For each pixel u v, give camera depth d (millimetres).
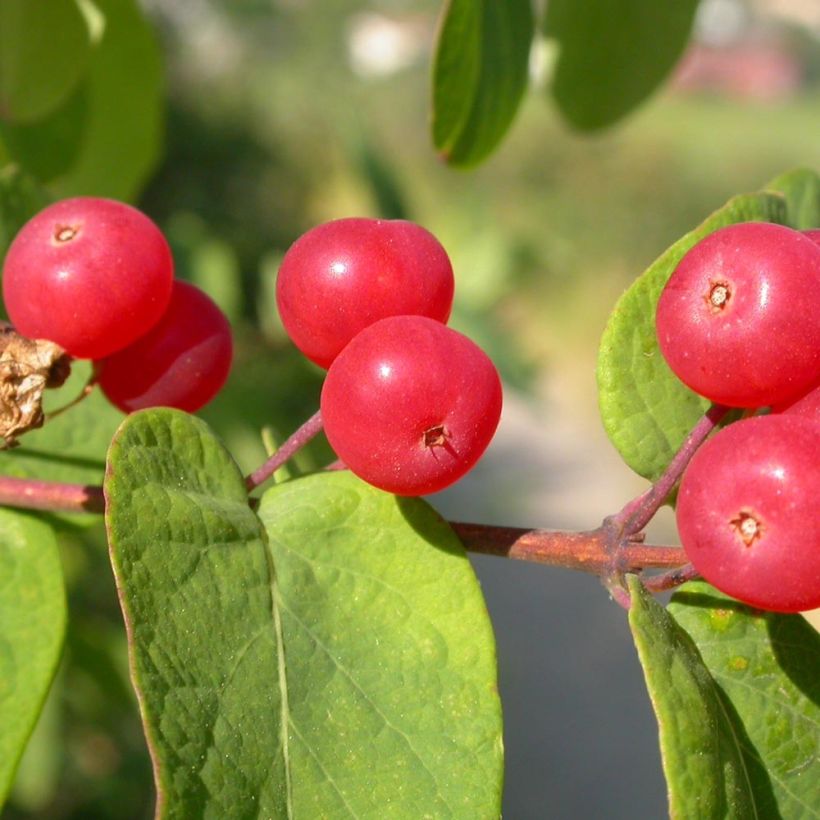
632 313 109
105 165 153
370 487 108
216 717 100
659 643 100
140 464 103
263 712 102
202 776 98
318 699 103
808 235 106
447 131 131
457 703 104
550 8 149
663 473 108
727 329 100
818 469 96
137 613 100
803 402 101
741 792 102
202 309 116
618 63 151
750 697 106
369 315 105
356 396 101
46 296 110
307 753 102
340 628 105
